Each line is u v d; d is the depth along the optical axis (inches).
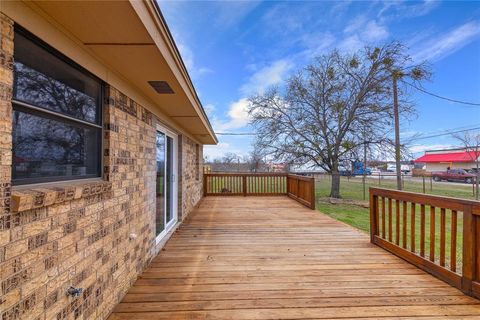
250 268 129.2
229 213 270.1
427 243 190.9
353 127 484.4
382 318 88.1
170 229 197.8
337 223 224.8
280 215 259.0
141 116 125.5
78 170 78.0
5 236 49.9
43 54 63.8
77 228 73.0
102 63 87.7
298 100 511.2
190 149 283.1
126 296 102.2
